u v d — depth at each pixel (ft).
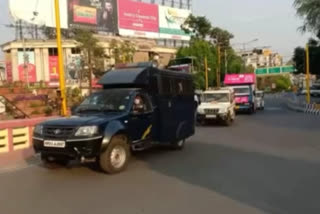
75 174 29.78
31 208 21.54
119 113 31.78
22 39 165.78
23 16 152.56
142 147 34.01
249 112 101.35
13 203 22.56
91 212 20.58
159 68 37.96
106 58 149.38
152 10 206.69
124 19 190.80
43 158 30.96
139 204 21.80
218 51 187.83
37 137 29.53
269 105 158.40
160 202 22.11
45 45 166.20
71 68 152.46
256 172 29.73
